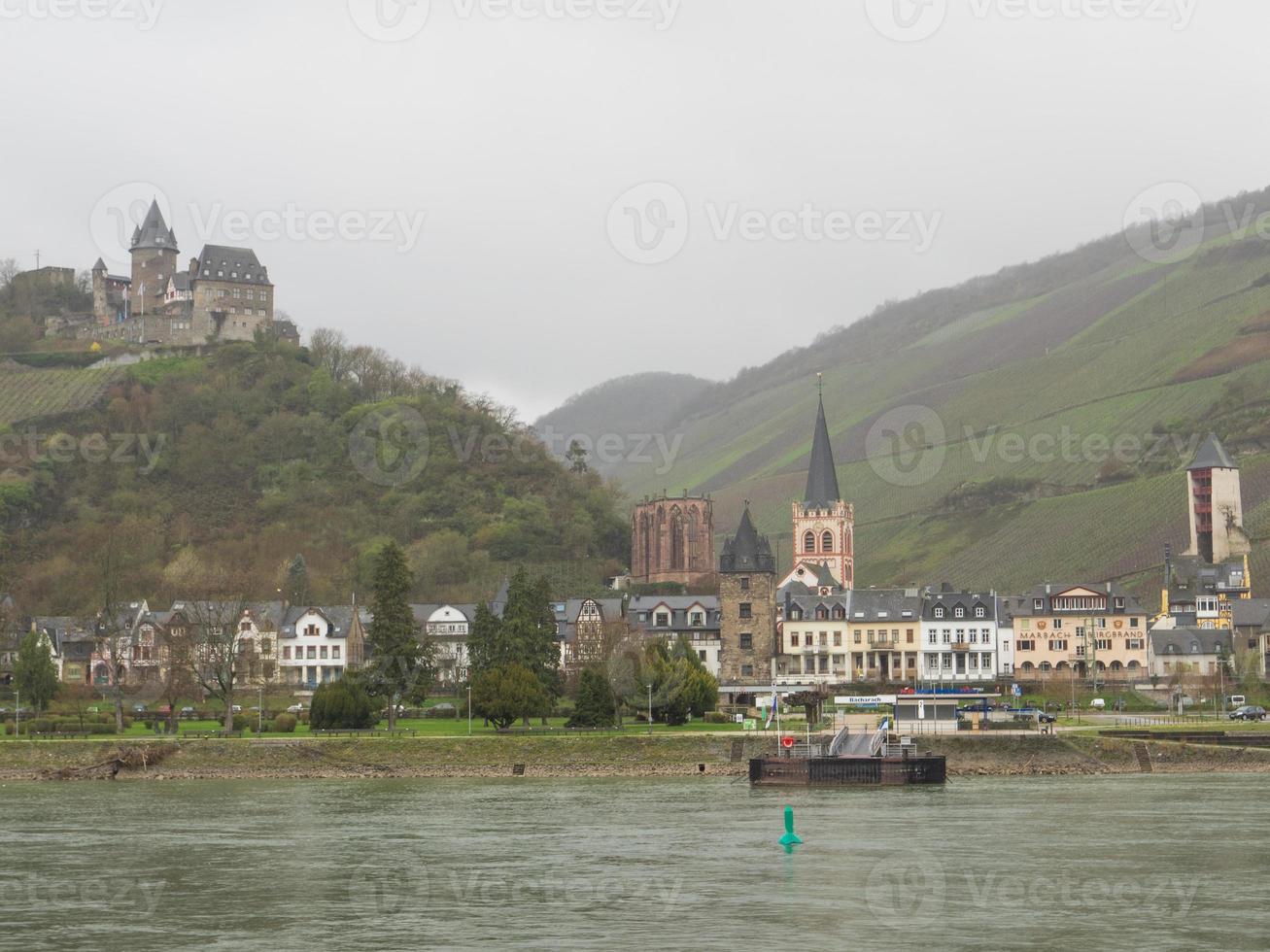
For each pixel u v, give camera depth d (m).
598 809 157.12
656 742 195.75
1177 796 166.12
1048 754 194.38
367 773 190.50
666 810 156.00
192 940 101.06
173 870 123.19
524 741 195.75
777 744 194.88
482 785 181.12
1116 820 146.50
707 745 195.75
